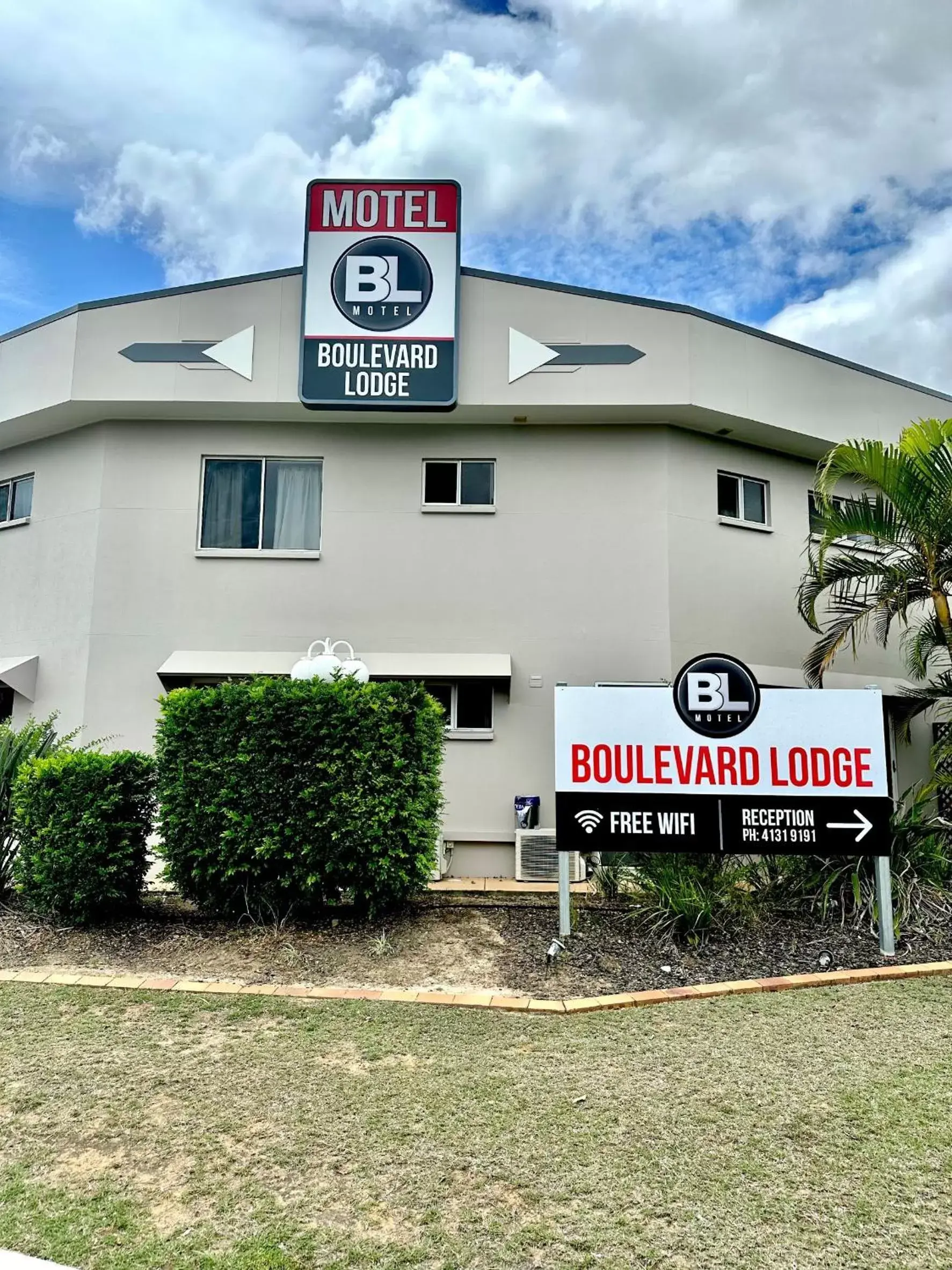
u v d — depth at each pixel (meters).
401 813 7.64
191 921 7.90
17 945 7.32
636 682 11.98
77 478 12.65
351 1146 4.05
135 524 12.29
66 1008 5.87
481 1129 4.23
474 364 11.75
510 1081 4.77
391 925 7.83
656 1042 5.37
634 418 12.20
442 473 12.49
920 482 9.05
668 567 12.16
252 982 6.53
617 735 7.50
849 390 13.49
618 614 12.10
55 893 7.61
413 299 11.70
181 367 11.81
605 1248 3.30
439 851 10.92
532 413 12.00
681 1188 3.72
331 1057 5.09
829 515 9.67
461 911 8.41
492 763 11.79
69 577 12.46
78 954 7.12
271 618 12.10
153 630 12.09
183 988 6.26
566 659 12.02
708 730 7.45
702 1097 4.59
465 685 12.08
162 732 7.94
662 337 11.86
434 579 12.17
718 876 7.79
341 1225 3.44
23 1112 4.39
